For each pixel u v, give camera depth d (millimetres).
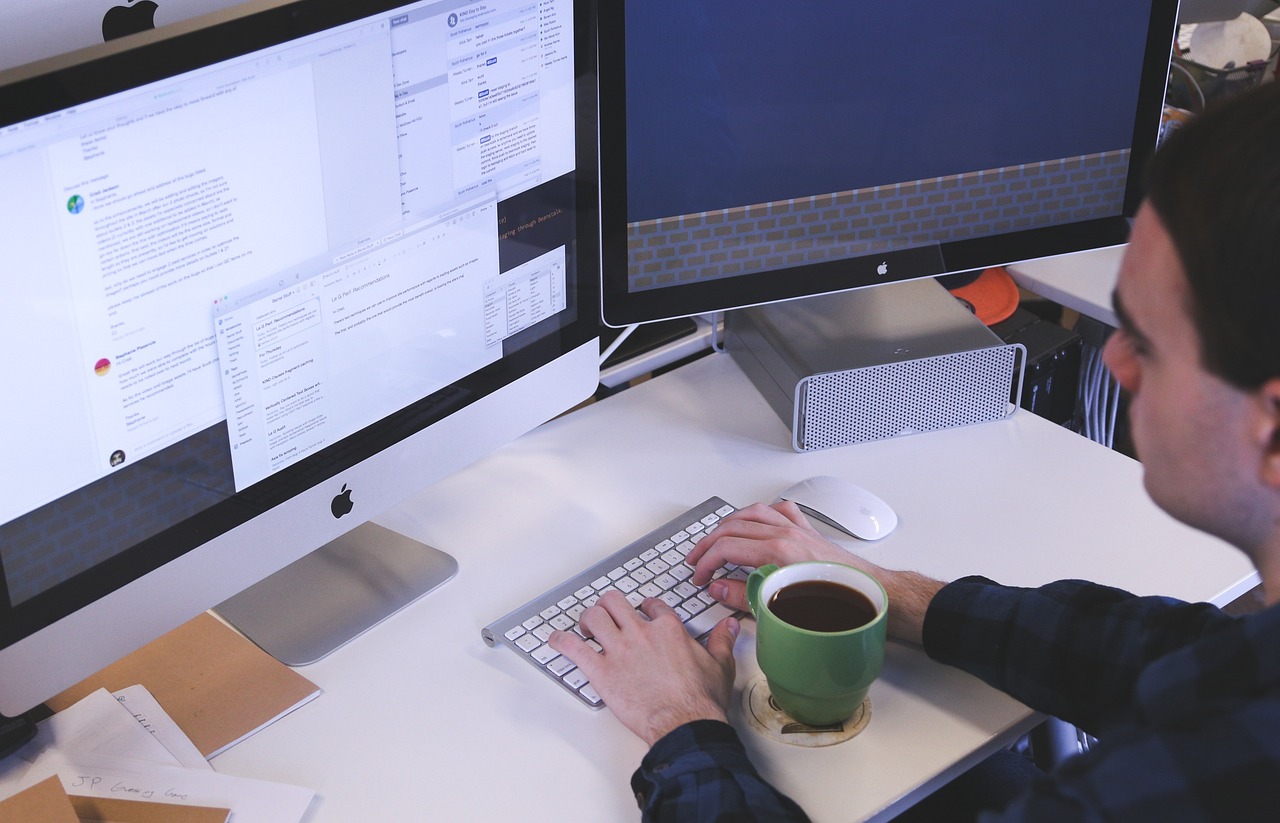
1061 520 1149
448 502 1189
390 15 879
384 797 848
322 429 963
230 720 914
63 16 952
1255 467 602
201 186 809
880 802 836
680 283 1238
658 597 1026
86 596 834
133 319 802
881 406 1269
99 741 888
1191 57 1725
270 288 880
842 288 1303
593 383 1215
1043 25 1234
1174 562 1087
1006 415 1322
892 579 998
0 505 770
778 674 866
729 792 773
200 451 877
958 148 1272
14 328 741
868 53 1194
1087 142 1311
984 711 919
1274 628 588
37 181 722
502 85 991
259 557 944
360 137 898
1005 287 1603
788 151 1216
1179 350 597
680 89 1147
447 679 961
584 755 883
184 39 762
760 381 1366
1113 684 859
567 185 1094
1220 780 565
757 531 1046
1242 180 541
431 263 997
